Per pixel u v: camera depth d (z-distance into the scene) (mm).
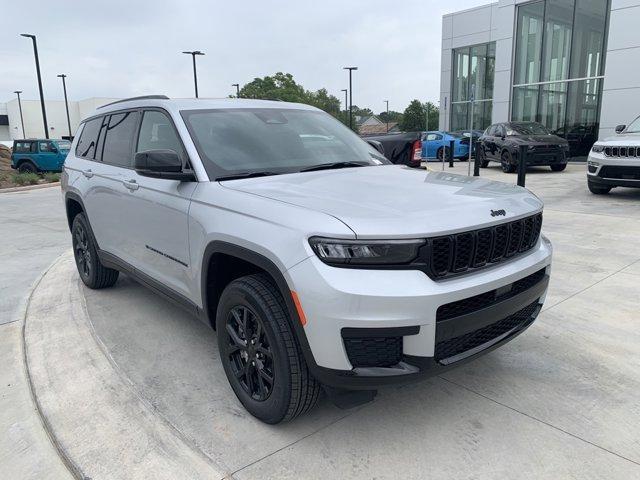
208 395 3201
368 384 2396
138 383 3357
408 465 2523
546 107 20234
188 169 3340
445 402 3059
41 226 9211
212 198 3066
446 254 2459
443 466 2510
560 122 19812
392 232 2340
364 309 2297
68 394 3213
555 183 12547
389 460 2562
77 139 5488
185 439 2752
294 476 2463
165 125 3717
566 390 3154
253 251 2658
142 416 2955
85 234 5012
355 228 2350
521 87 20984
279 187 3010
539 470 2463
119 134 4441
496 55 21438
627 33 16359
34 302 4863
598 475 2416
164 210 3484
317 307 2350
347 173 3469
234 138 3582
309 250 2396
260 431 2816
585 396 3084
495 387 3209
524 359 3551
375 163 3961
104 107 5043
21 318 4559
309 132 4016
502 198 2881
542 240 3256
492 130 17125
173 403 3109
